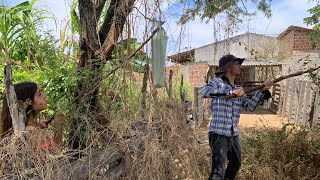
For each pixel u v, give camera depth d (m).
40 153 1.96
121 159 2.70
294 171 4.13
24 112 2.05
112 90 2.89
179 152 2.90
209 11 3.40
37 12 4.93
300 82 8.66
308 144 4.64
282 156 4.45
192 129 3.17
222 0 3.44
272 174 3.99
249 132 6.83
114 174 2.54
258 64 13.12
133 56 2.80
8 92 1.94
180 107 3.06
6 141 1.93
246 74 16.61
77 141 2.57
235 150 3.26
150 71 2.89
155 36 2.80
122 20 2.76
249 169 4.11
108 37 2.80
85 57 2.76
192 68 14.20
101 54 2.72
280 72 13.25
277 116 11.09
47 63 3.08
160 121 2.76
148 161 2.54
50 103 2.81
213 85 3.13
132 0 2.70
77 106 2.66
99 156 2.36
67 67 3.03
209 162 3.51
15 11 5.13
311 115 7.73
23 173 1.82
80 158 2.27
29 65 4.60
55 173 1.94
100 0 2.77
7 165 1.86
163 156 2.64
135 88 2.93
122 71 2.84
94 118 2.62
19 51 5.39
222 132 3.13
